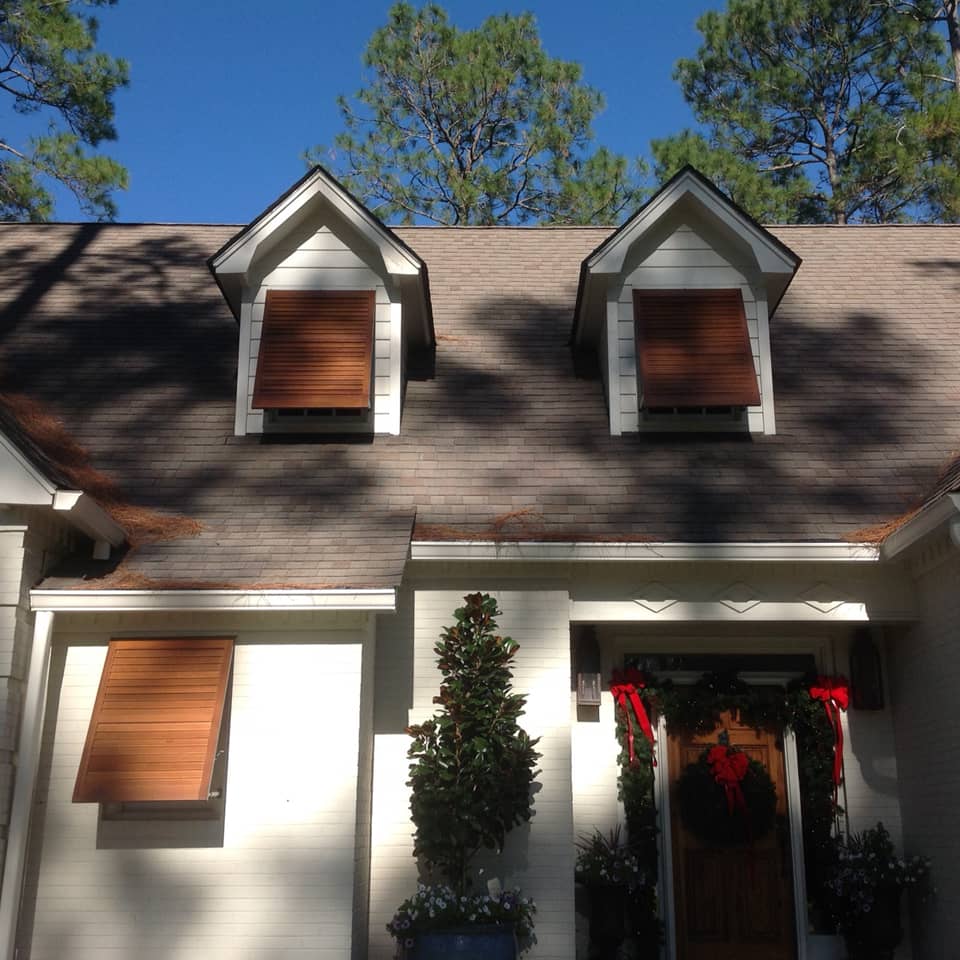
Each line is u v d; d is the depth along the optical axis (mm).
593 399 11094
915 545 8938
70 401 10836
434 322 12438
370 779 8859
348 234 11125
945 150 24328
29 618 8125
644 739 9859
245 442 10445
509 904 8344
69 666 8336
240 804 8094
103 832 8008
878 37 26875
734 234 11023
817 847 9773
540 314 12555
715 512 9461
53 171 21344
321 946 7859
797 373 11469
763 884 9742
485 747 8438
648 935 9445
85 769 7770
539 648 9242
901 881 9297
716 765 9883
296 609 8133
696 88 28531
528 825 8875
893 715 10016
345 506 9469
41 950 7809
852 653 10086
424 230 14594
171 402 10938
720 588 9445
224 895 7930
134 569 8445
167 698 8047
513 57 27531
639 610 9398
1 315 12328
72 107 21656
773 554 9031
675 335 10688
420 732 8633
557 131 26844
